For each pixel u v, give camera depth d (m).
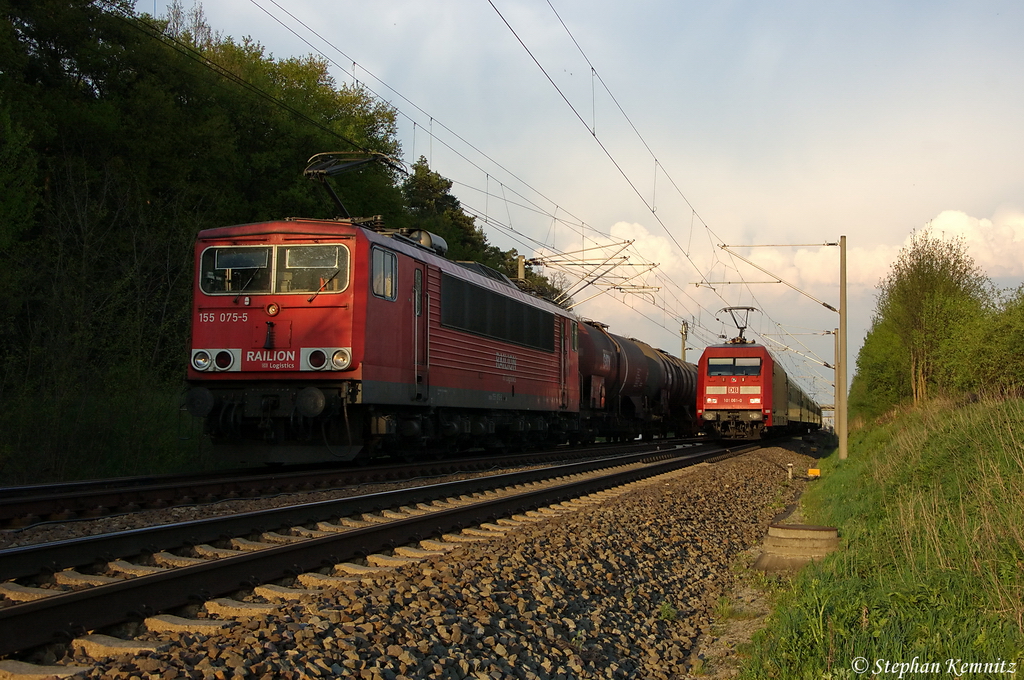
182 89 27.50
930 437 14.63
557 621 6.49
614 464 19.02
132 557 6.99
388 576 6.51
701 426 33.31
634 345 32.91
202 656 4.56
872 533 9.63
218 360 13.16
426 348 14.97
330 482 12.09
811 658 5.68
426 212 60.75
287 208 30.72
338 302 12.90
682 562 9.95
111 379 15.86
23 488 10.52
